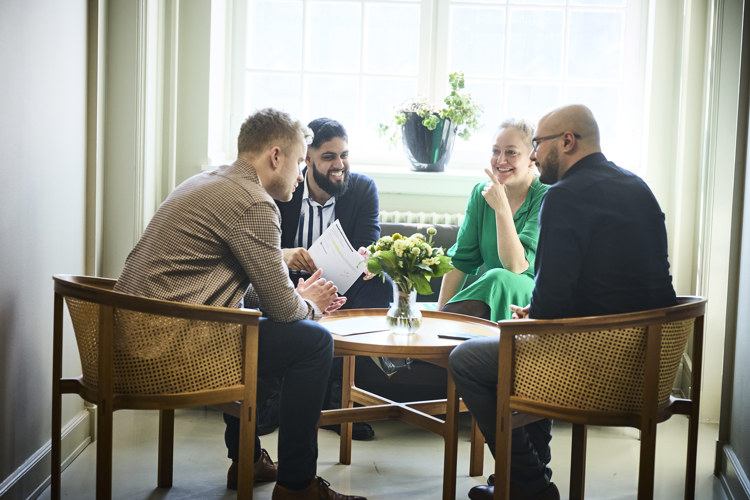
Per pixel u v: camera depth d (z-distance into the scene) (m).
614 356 2.54
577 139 2.82
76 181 3.52
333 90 5.23
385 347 3.02
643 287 2.69
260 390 3.15
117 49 3.88
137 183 3.94
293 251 3.50
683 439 3.98
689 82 4.49
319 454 3.65
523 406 2.63
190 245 2.73
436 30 5.18
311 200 4.05
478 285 3.87
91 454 3.59
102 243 3.91
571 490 3.06
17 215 2.84
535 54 5.20
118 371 2.54
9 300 2.80
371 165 5.27
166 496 3.15
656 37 4.77
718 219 4.10
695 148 4.51
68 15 3.33
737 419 3.38
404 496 3.20
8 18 2.68
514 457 2.93
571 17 5.15
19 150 2.83
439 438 3.92
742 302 3.37
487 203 4.13
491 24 5.18
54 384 2.67
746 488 3.04
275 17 5.18
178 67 4.77
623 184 2.75
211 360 2.59
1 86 2.64
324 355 2.88
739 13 3.99
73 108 3.44
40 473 3.13
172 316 2.48
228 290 2.80
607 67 5.17
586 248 2.69
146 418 4.10
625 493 3.29
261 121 2.88
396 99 5.25
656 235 2.74
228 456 3.32
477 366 2.85
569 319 2.52
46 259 3.15
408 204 5.01
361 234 4.05
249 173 2.84
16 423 2.91
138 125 3.92
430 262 3.13
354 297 3.97
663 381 2.65
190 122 4.80
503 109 5.22
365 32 5.21
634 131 5.09
